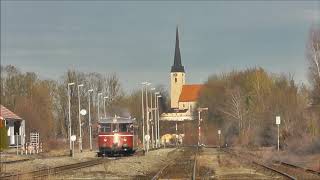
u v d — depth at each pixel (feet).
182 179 341.62
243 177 350.02
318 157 508.12
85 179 333.42
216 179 336.70
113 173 386.52
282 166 449.48
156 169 454.40
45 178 333.01
